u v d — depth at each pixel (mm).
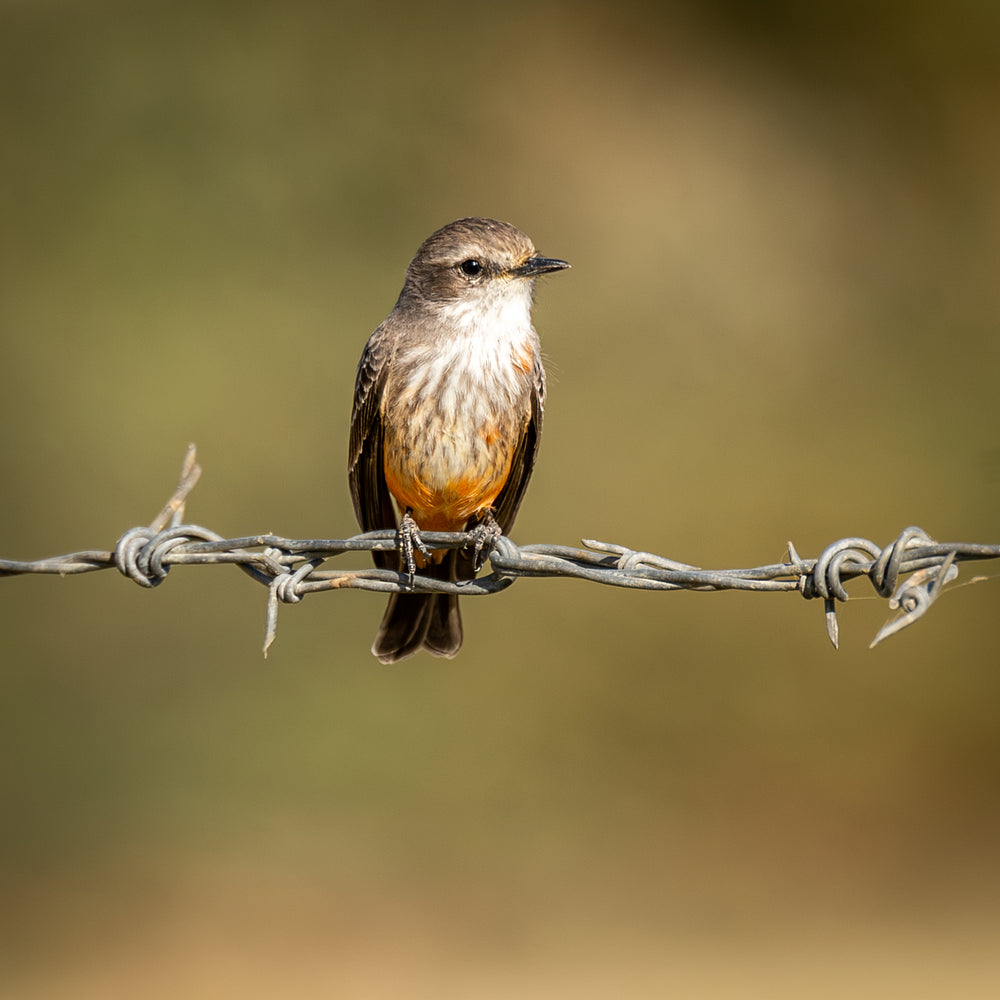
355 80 16203
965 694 12328
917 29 17875
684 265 16516
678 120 17594
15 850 11102
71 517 13492
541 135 16859
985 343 16078
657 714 12227
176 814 11297
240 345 14570
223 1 15984
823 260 16875
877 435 14703
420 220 16031
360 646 12102
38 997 9453
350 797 11469
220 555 5750
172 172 15250
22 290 14492
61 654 12125
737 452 14445
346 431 14086
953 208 17328
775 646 12484
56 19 15422
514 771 11711
